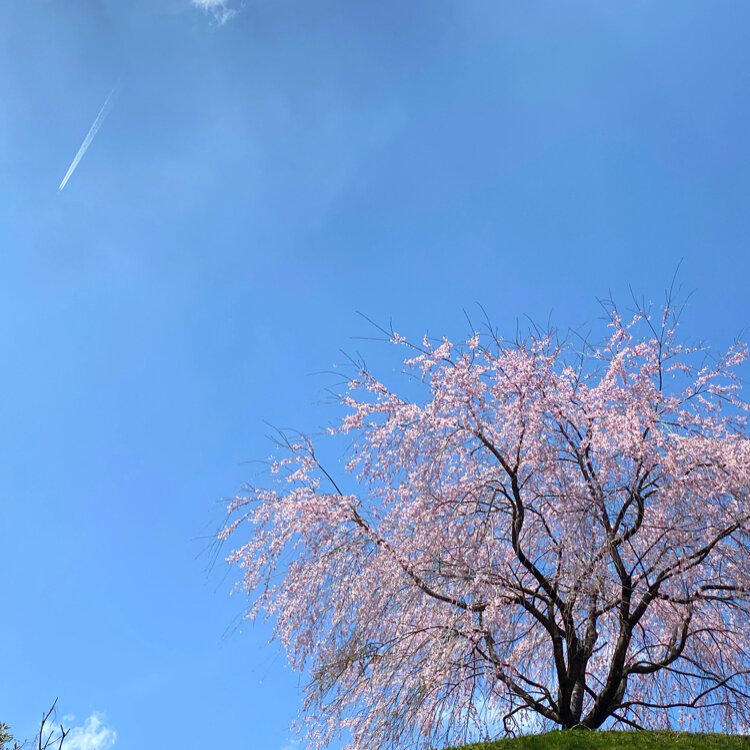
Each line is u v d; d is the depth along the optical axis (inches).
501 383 473.1
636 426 458.3
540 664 519.2
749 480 435.5
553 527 479.2
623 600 455.2
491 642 452.4
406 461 465.1
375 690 439.2
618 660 461.1
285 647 463.8
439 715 439.8
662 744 421.4
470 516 458.6
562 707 466.0
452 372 469.4
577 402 484.7
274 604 471.8
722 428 481.7
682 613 461.1
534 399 468.4
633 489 454.3
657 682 503.8
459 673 446.6
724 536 446.3
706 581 461.7
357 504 481.4
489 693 451.2
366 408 495.2
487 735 446.3
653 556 467.5
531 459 465.1
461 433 465.1
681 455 450.9
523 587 470.6
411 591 451.2
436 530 452.1
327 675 449.7
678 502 446.0
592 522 439.2
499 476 470.0
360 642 448.1
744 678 454.6
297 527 468.8
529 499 482.0
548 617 468.1
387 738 422.6
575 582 426.9
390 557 452.1
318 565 459.8
